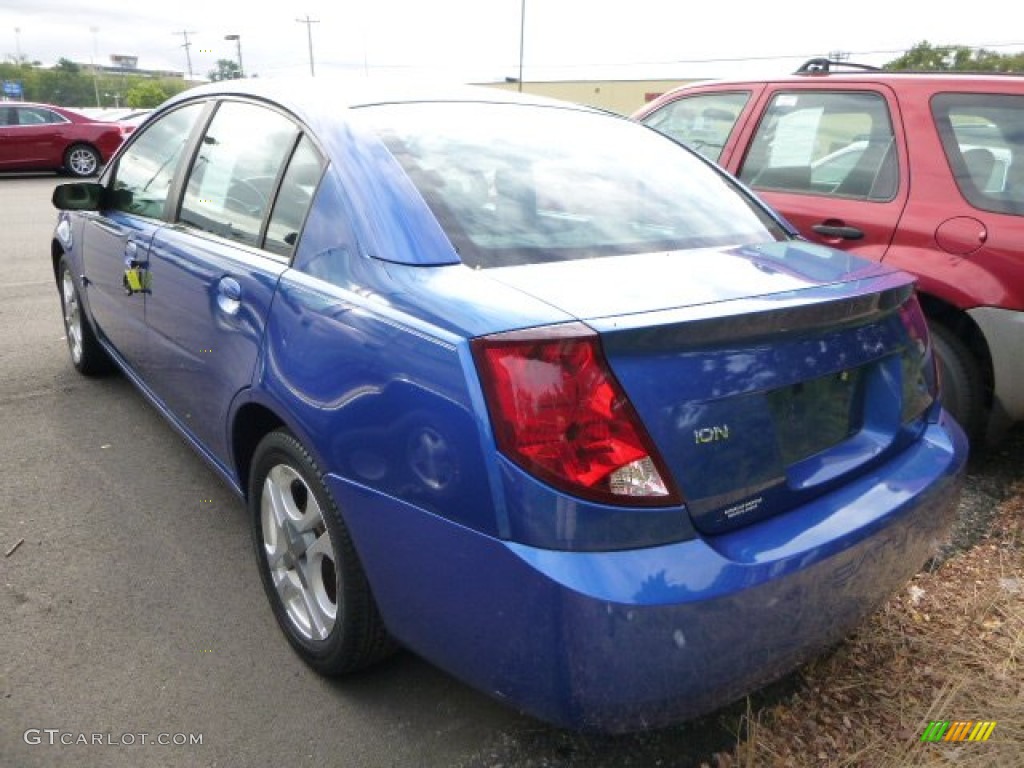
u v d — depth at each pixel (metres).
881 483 2.15
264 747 2.20
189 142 3.32
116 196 3.92
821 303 1.95
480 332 1.76
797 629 1.88
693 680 1.73
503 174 2.48
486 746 2.23
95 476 3.64
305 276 2.31
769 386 1.89
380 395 1.94
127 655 2.52
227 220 2.87
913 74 4.09
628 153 2.89
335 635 2.28
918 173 3.85
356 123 2.48
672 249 2.37
